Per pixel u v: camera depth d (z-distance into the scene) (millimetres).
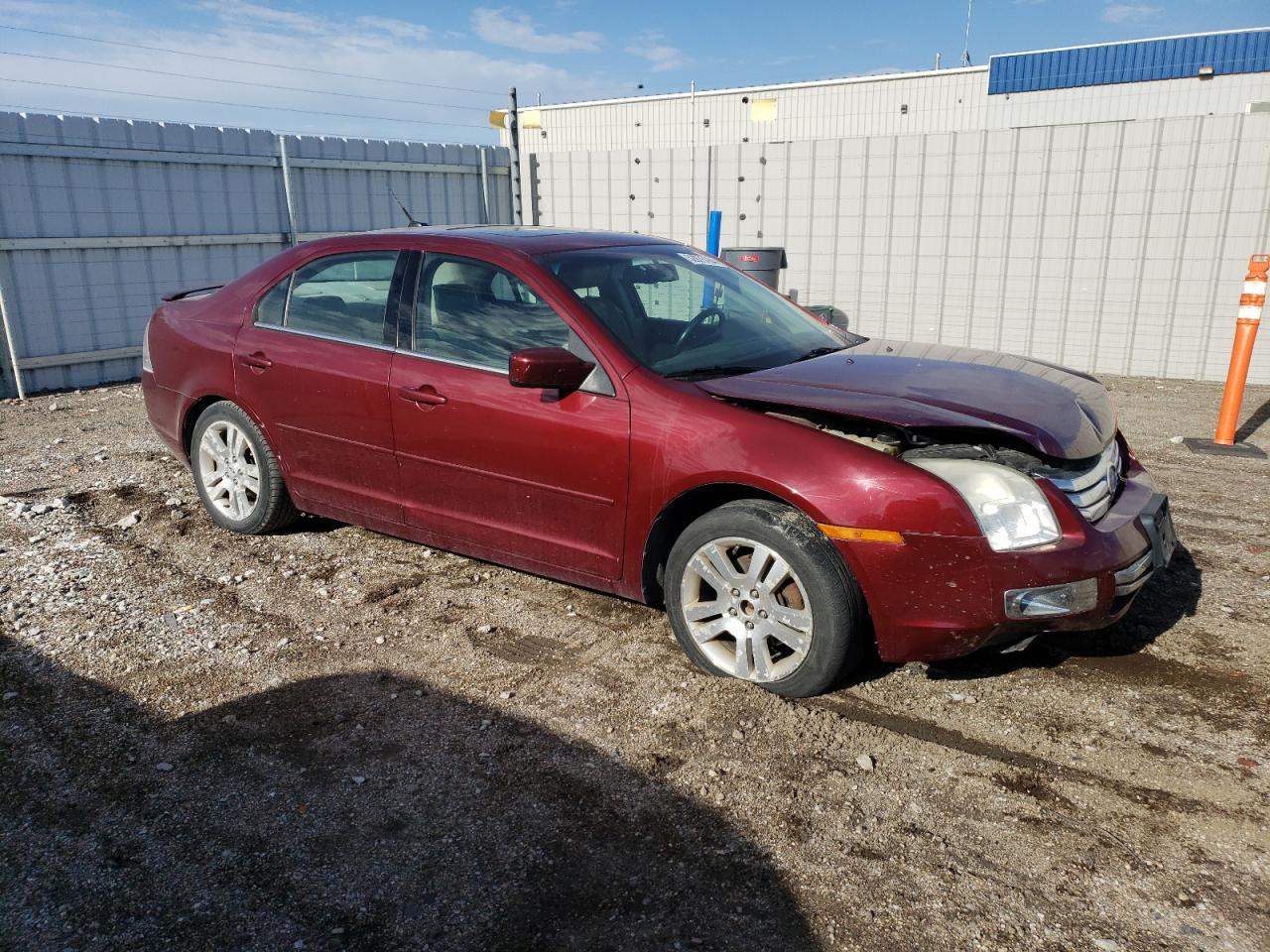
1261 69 18016
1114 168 9414
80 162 8875
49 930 2359
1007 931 2324
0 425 7676
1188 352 9539
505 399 3822
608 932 2338
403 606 4195
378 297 4320
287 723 3270
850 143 10609
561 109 26453
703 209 11703
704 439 3375
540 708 3352
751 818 2756
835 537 3137
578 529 3760
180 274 9820
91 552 4820
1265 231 8914
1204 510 5430
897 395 3375
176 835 2709
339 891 2490
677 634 3617
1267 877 2502
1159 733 3170
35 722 3275
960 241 10328
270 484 4805
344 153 11016
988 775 2951
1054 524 3100
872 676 3547
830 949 2277
